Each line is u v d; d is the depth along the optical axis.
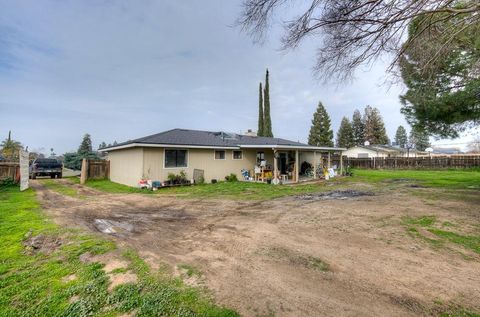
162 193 11.84
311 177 19.38
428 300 2.86
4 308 2.70
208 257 4.08
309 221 6.40
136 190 12.73
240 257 4.09
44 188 13.48
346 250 4.40
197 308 2.65
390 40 3.80
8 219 6.44
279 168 20.33
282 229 5.70
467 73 6.79
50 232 5.33
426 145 51.09
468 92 8.69
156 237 5.18
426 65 4.30
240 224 6.18
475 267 3.73
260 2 3.35
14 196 10.46
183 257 4.07
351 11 3.29
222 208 8.27
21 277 3.37
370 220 6.43
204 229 5.77
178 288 3.05
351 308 2.69
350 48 3.85
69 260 3.92
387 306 2.73
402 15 3.34
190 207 8.48
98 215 7.26
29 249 4.42
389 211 7.45
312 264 3.82
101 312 2.60
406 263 3.87
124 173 15.65
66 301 2.81
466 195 9.98
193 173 15.42
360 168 31.42
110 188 13.64
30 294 2.94
